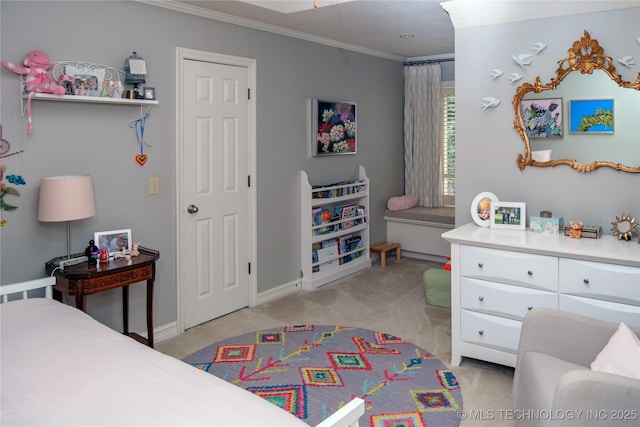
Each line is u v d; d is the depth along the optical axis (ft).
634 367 5.65
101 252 9.57
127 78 10.36
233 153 13.02
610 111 9.44
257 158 13.62
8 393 5.07
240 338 11.59
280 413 4.83
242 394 5.17
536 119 10.23
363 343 11.24
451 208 19.47
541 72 10.10
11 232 8.94
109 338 6.54
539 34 10.05
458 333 9.92
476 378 9.53
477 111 10.99
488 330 9.54
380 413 8.28
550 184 10.27
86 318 7.36
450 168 19.85
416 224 18.78
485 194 10.73
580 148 9.83
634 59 9.12
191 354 10.71
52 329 6.77
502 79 10.59
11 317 7.22
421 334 11.77
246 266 13.67
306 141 15.33
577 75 9.70
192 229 12.12
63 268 9.05
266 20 13.04
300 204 15.28
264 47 13.62
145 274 9.75
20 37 8.77
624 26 9.16
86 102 9.78
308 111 15.30
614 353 5.96
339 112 16.37
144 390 5.14
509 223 10.35
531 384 6.55
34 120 9.09
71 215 8.82
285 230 14.78
